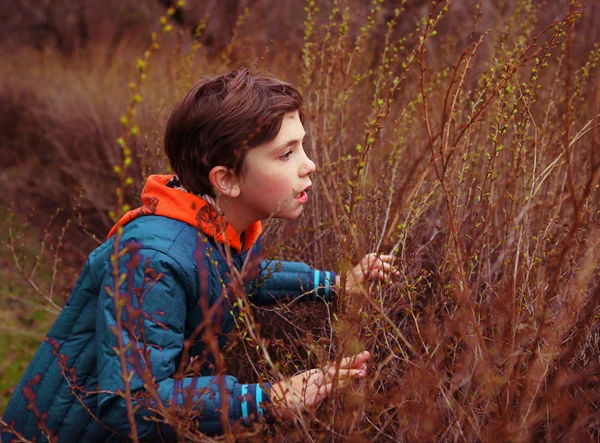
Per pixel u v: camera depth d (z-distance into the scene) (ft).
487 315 4.18
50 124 16.11
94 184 12.82
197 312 4.13
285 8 16.94
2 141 17.35
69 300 4.28
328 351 4.43
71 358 4.19
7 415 4.37
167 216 4.09
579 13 4.04
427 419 3.28
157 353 3.71
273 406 3.60
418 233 5.57
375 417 3.51
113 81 16.14
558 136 5.30
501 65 5.44
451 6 12.73
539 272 4.28
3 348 9.73
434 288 4.91
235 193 4.13
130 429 3.70
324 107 6.01
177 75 10.82
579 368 3.94
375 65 9.59
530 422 3.26
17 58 23.99
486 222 4.26
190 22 18.21
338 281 4.96
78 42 26.94
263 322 5.37
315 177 5.92
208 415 3.69
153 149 9.12
